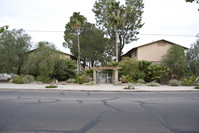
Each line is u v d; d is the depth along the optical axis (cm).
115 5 2519
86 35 3612
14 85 1630
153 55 2502
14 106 686
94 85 1827
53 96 1000
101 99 908
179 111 628
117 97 999
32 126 438
